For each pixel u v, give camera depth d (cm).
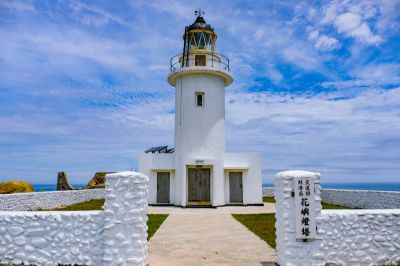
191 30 2105
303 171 686
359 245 693
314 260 652
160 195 2042
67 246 697
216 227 1180
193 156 1975
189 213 1617
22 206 1582
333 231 693
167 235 1034
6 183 2008
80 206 1952
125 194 675
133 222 667
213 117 2031
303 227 654
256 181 2058
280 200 688
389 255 693
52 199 1845
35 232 705
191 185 1975
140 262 660
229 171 2067
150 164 2055
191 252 820
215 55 2091
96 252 689
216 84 2073
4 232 707
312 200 662
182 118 2033
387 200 1598
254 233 1061
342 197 2025
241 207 1942
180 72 2033
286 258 654
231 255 791
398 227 702
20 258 699
